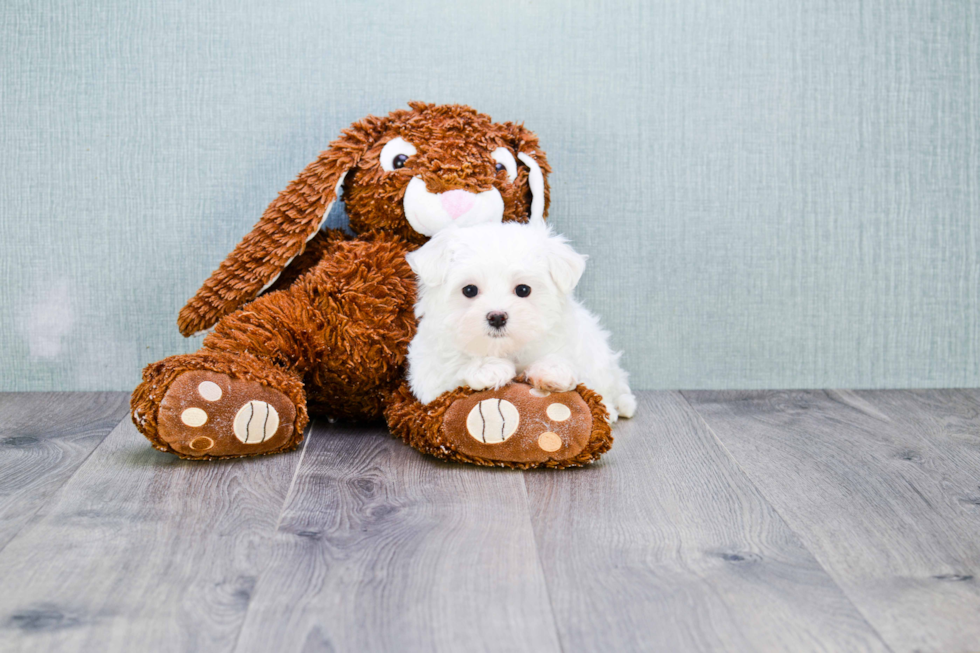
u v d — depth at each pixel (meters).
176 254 1.75
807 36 1.77
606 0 1.74
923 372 1.86
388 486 1.20
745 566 0.94
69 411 1.61
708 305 1.83
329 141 1.72
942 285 1.85
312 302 1.45
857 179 1.81
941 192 1.83
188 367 1.25
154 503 1.12
